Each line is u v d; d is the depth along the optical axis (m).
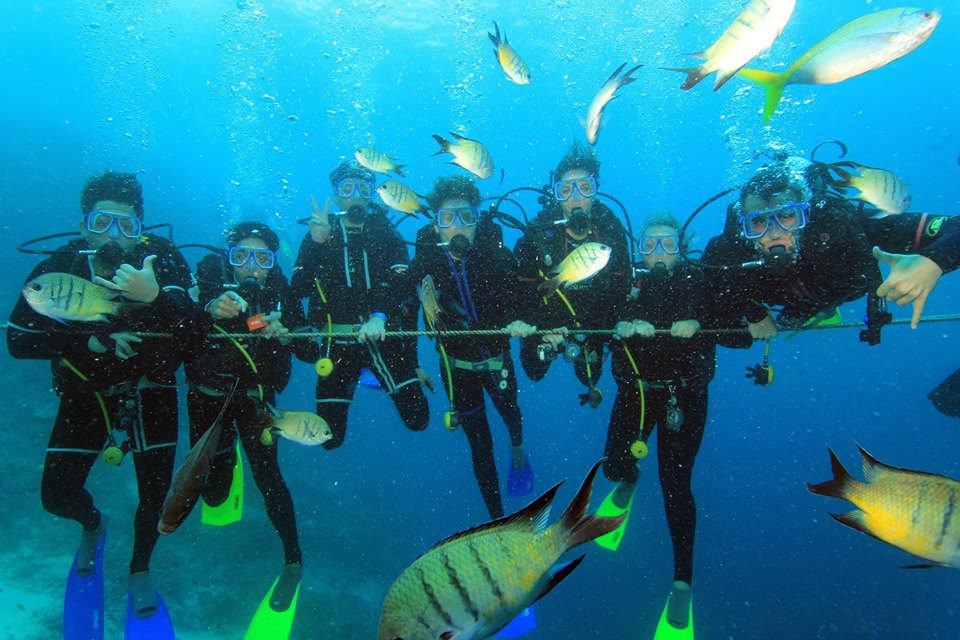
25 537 9.86
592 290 5.25
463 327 5.53
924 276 2.65
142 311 3.76
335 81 39.69
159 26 34.97
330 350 5.72
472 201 5.13
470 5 28.75
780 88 2.78
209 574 10.34
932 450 34.12
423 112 44.44
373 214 6.25
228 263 5.24
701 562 18.88
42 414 12.20
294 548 5.18
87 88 59.78
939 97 46.44
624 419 5.48
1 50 51.56
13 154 31.53
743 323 4.96
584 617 14.80
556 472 24.12
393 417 21.33
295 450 15.64
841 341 46.00
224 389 4.79
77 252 4.27
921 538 1.90
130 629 4.45
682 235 4.87
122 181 4.44
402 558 13.42
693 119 37.19
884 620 15.88
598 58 32.03
